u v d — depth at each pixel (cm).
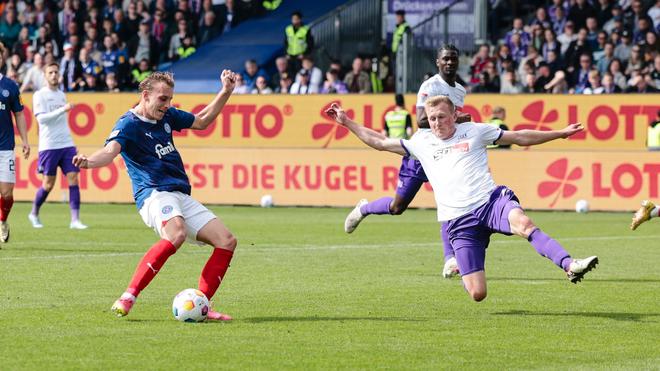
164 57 6631
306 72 5828
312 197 5103
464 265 1975
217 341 1750
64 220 4312
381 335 1816
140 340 1753
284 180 5134
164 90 1945
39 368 1541
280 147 5188
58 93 3928
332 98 5225
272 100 5294
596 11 5916
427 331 1858
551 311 2088
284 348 1697
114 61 6300
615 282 2534
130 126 1942
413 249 3281
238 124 5328
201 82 6341
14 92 3191
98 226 4047
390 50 6250
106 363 1577
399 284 2477
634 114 4947
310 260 2967
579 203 4831
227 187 5197
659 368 1562
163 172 1967
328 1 7181
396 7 6347
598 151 4831
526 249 3297
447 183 1997
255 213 4731
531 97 5047
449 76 2452
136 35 6550
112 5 6662
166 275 2617
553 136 2016
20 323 1906
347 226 2822
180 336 1791
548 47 5706
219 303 2169
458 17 6031
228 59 6531
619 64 5441
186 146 5375
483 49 5706
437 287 2427
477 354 1661
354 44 6300
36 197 3988
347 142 5225
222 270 1959
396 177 4991
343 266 2831
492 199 1973
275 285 2448
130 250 3195
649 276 2648
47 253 3095
